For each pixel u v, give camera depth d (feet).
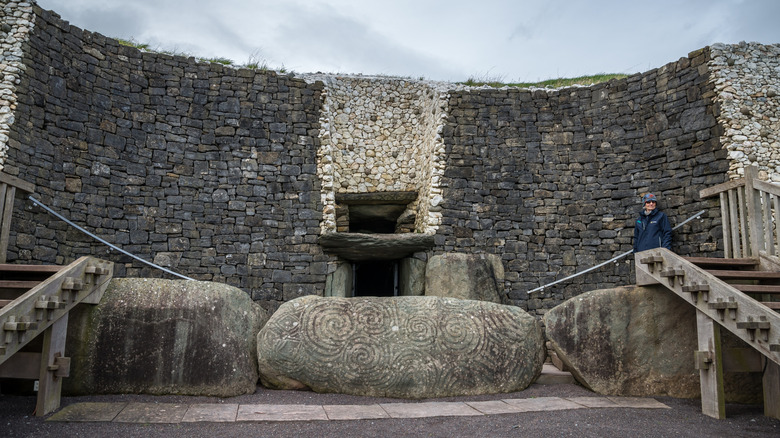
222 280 30.63
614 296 21.39
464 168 33.81
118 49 30.58
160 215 30.32
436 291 31.37
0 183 23.70
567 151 33.99
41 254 26.11
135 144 30.35
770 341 15.76
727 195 27.07
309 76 37.65
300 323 20.45
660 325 20.90
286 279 31.42
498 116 34.65
